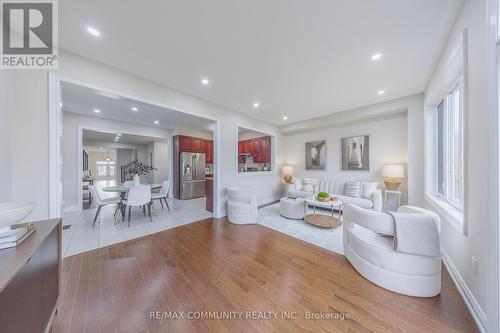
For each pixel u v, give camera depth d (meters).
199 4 1.55
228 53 2.23
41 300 1.12
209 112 3.89
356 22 1.75
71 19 1.69
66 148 4.46
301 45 2.09
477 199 1.40
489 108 1.19
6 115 1.68
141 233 3.13
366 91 3.34
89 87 2.31
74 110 4.32
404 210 2.16
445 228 2.17
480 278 1.35
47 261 1.22
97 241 2.79
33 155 1.91
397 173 3.75
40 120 1.95
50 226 1.28
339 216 3.78
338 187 4.69
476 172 1.41
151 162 7.88
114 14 1.65
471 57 1.47
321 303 1.55
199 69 2.61
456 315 1.41
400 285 1.64
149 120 5.28
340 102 3.93
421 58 2.33
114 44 2.06
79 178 4.61
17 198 1.82
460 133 2.19
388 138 4.23
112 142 8.25
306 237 2.97
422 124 3.38
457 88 2.35
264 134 6.07
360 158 4.65
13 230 1.01
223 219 3.96
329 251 2.48
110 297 1.61
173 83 3.04
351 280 1.85
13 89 1.79
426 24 1.78
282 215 4.20
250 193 3.72
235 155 4.53
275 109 4.42
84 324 1.33
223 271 2.02
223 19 1.71
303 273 1.98
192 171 6.46
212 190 4.55
